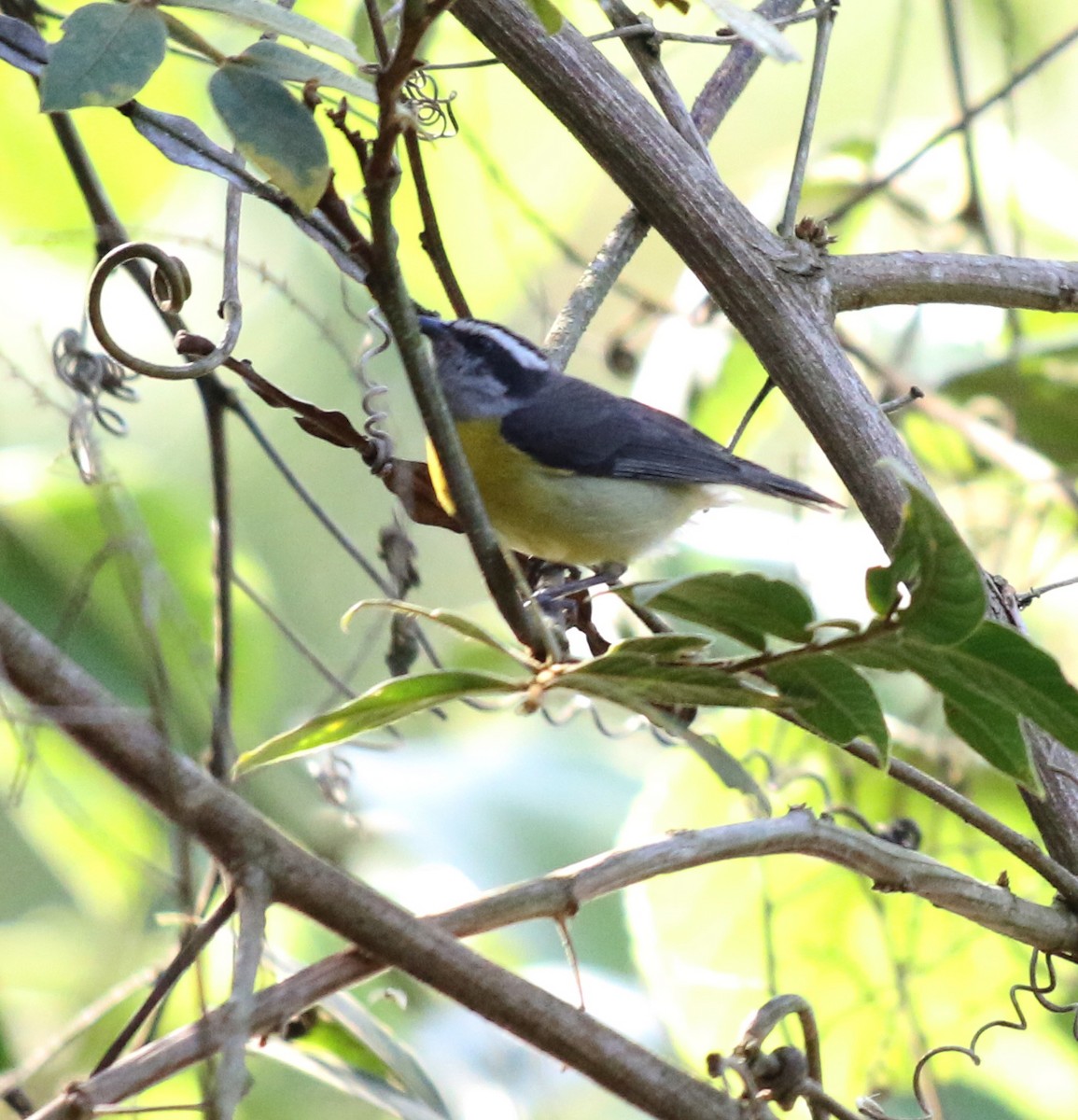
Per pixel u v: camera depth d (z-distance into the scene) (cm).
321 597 1203
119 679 759
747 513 1005
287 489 1230
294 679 1161
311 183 436
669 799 891
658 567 1023
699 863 484
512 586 466
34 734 438
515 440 906
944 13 1030
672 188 650
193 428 1235
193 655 488
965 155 1023
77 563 779
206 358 523
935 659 423
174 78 878
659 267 1323
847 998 891
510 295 1039
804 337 637
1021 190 1191
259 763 450
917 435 1107
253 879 396
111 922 771
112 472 554
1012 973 888
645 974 906
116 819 788
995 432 985
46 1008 784
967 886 546
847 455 621
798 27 1364
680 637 413
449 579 1225
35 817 802
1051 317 1162
